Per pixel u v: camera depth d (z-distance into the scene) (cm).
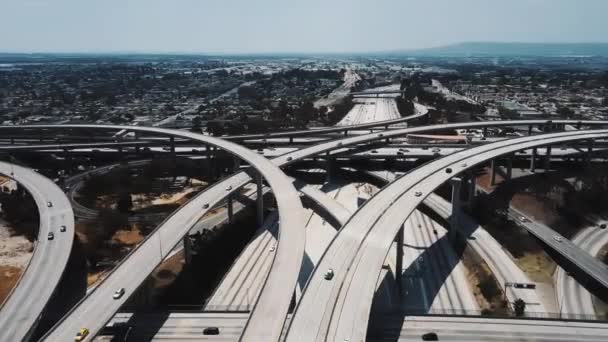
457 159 15125
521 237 12631
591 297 9969
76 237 12725
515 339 7394
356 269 8181
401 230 9975
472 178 14762
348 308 7100
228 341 7588
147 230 13250
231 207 13825
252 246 12212
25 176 15512
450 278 10800
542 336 7456
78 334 6956
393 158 19938
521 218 13838
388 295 10050
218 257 11919
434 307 9619
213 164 19875
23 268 11088
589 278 10431
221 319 8194
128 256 9362
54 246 10469
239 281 10462
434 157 19738
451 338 7450
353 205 15675
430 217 14538
